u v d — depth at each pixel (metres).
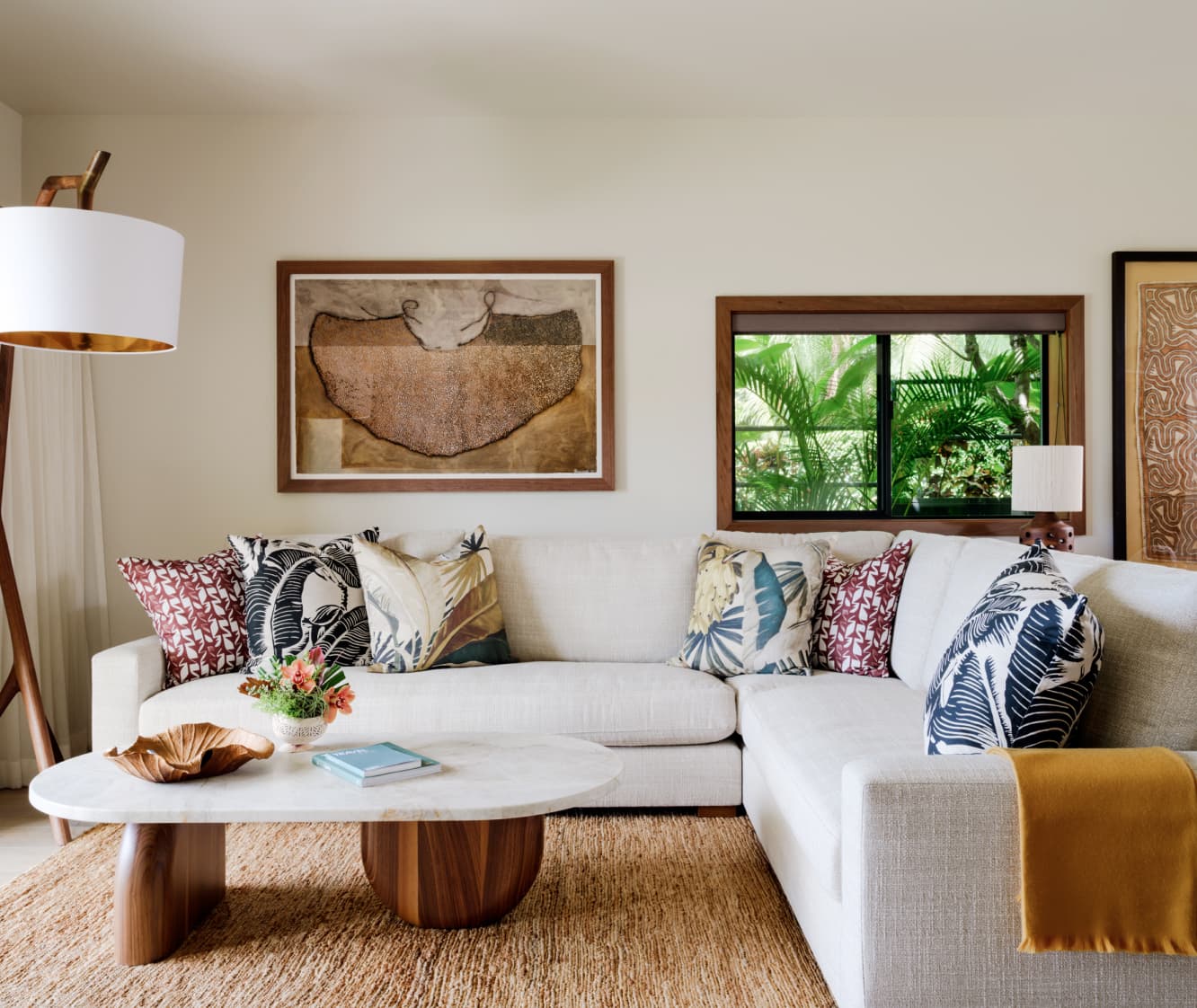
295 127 3.82
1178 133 3.88
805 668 2.97
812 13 2.99
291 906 2.24
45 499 3.46
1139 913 1.45
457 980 1.88
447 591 3.10
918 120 3.86
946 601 2.70
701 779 2.81
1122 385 3.87
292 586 3.07
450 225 3.84
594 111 3.78
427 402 3.82
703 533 3.71
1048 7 2.98
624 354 3.86
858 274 3.87
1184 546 3.87
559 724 2.77
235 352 3.82
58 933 2.10
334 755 2.05
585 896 2.29
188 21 3.03
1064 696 1.65
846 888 1.56
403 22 3.03
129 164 3.80
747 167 3.86
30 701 2.82
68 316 2.04
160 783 1.94
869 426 3.95
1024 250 3.88
